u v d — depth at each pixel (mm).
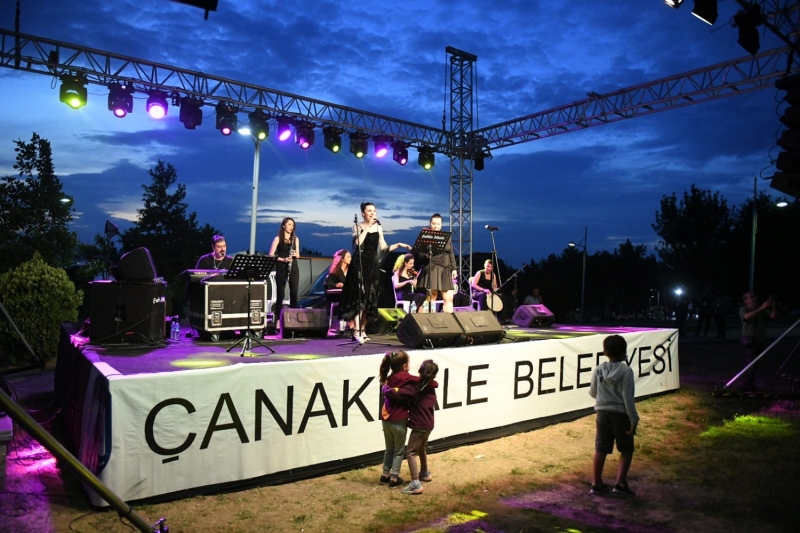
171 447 4555
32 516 4156
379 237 7344
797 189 6090
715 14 8695
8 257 13992
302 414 5277
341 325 8086
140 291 6629
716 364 13102
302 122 13359
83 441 4898
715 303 19234
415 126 15398
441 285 8172
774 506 4688
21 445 5922
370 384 5762
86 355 5691
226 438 4836
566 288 30969
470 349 6652
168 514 4336
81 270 15805
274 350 6527
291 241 8461
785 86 5961
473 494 4953
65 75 10586
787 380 10875
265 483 5039
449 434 6414
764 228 31094
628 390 4832
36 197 14414
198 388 4691
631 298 49656
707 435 6941
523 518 4426
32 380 9547
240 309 7348
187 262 22797
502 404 6965
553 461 5977
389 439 5176
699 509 4637
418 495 4898
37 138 14680
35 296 10734
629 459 4922
